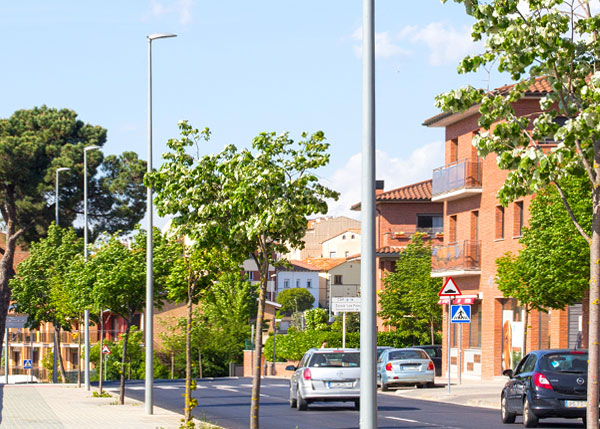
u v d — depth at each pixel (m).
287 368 31.06
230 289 78.31
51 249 63.16
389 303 63.75
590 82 11.86
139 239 33.69
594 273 11.99
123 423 24.80
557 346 40.88
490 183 47.97
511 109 12.98
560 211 30.98
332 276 130.50
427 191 72.81
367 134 12.21
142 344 76.81
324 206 17.80
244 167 17.91
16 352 98.00
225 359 76.88
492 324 47.22
